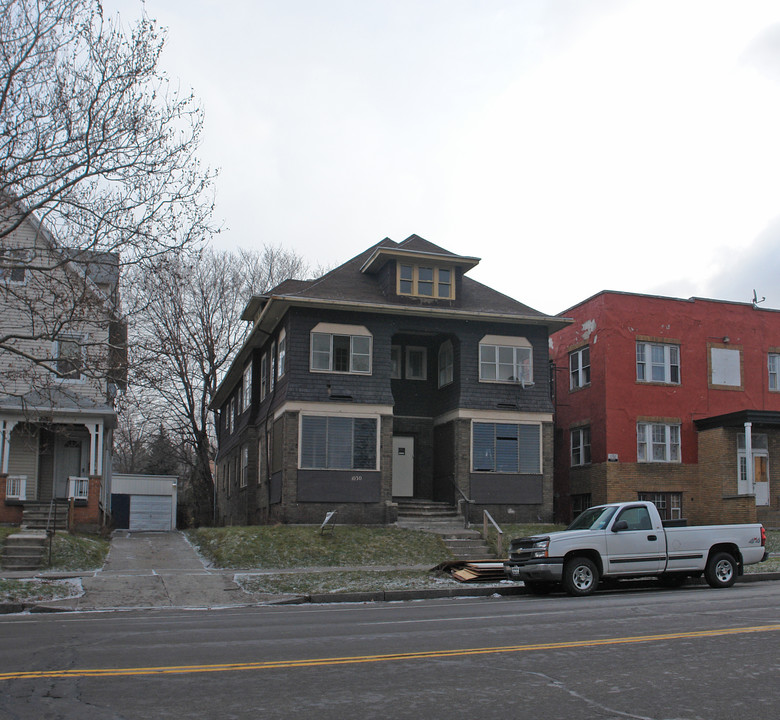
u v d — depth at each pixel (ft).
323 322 90.43
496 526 75.10
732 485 100.07
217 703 21.81
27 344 86.33
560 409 112.78
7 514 86.28
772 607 41.06
